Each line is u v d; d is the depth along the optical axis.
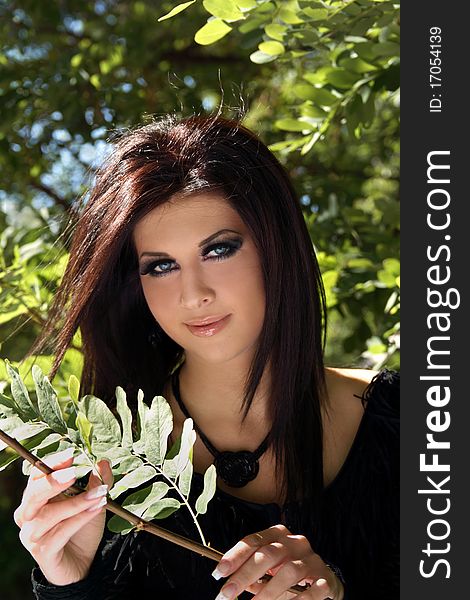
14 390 1.48
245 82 4.77
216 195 1.78
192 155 1.81
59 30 4.91
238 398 1.95
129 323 2.02
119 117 4.20
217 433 1.99
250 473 1.96
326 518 1.98
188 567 1.95
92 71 4.40
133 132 1.97
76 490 1.53
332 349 4.96
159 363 2.05
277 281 1.84
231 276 1.78
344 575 1.97
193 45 4.85
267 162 1.88
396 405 2.06
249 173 1.82
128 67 4.53
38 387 1.48
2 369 2.21
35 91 4.29
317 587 1.58
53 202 4.78
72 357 2.42
